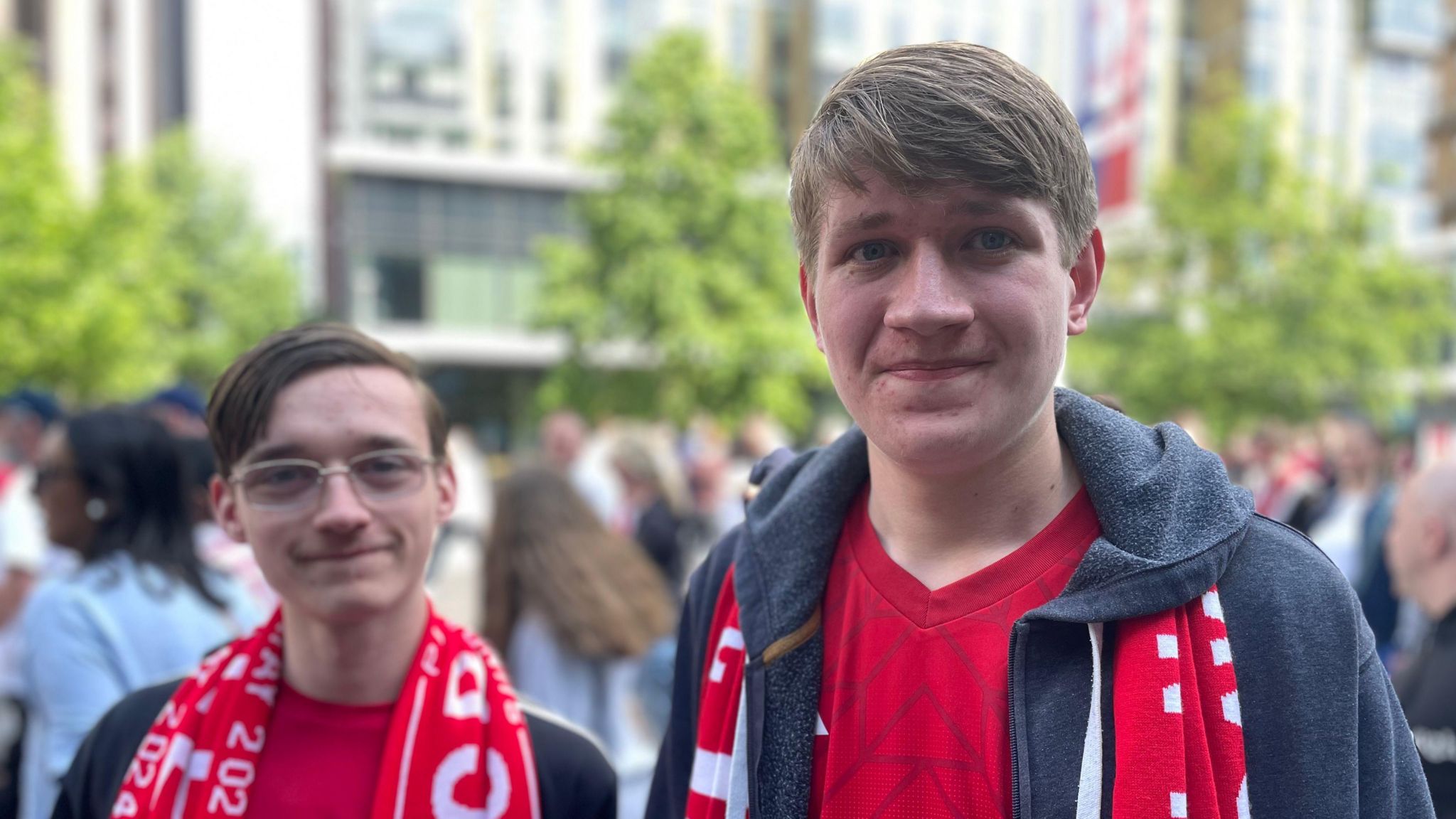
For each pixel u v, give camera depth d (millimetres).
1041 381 1005
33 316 16000
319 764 1515
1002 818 1011
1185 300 19406
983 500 1110
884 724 1081
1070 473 1149
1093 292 1099
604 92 28375
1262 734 981
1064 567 1080
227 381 1521
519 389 29469
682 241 20359
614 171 20406
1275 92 27656
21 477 3625
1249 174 19516
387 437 1499
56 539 2318
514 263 28359
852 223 1012
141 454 2303
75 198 18000
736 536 1368
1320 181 19641
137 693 1689
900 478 1146
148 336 20328
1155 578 998
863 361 1034
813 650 1156
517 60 27844
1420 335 19625
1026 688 1021
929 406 996
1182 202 19391
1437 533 2295
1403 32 28750
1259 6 27203
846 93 1024
